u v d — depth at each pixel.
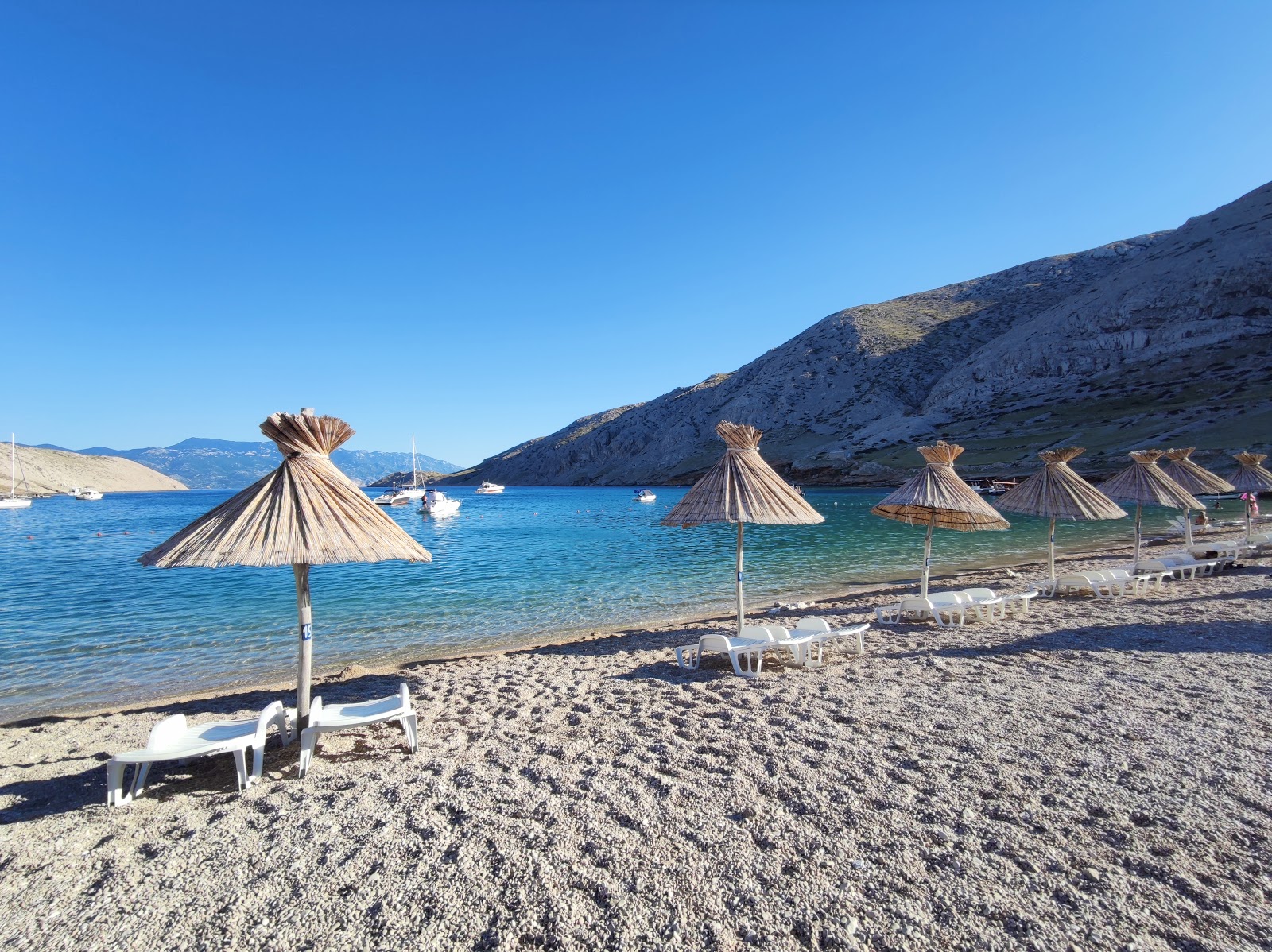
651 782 4.44
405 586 16.94
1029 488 12.14
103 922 3.14
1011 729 5.21
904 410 100.38
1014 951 2.74
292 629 12.19
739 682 7.06
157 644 11.12
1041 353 90.12
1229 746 4.75
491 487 109.88
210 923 3.10
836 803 4.04
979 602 9.62
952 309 127.88
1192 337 77.69
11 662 10.06
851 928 2.90
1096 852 3.45
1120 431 60.84
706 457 120.12
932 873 3.30
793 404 114.69
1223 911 2.96
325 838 3.81
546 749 5.18
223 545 4.78
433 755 5.16
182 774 4.97
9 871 3.62
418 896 3.23
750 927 2.93
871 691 6.43
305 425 5.27
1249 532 17.88
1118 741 4.90
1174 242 94.88
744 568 18.98
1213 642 7.82
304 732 4.82
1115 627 8.88
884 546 23.78
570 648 9.66
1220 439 49.50
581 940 2.89
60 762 5.50
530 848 3.62
